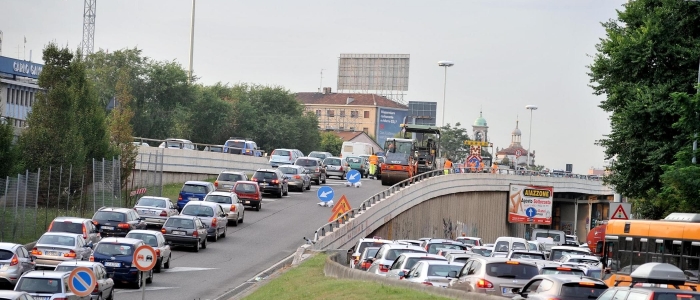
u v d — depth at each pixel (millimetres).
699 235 32531
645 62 50094
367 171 113875
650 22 49938
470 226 93438
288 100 173125
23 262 39094
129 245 42125
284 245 57656
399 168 90250
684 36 50688
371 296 29188
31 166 60344
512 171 110125
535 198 99938
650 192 49344
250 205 72125
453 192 87375
